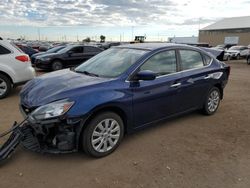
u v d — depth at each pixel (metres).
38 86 3.91
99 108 3.56
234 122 5.31
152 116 4.33
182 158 3.78
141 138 4.41
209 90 5.46
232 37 62.97
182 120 5.34
